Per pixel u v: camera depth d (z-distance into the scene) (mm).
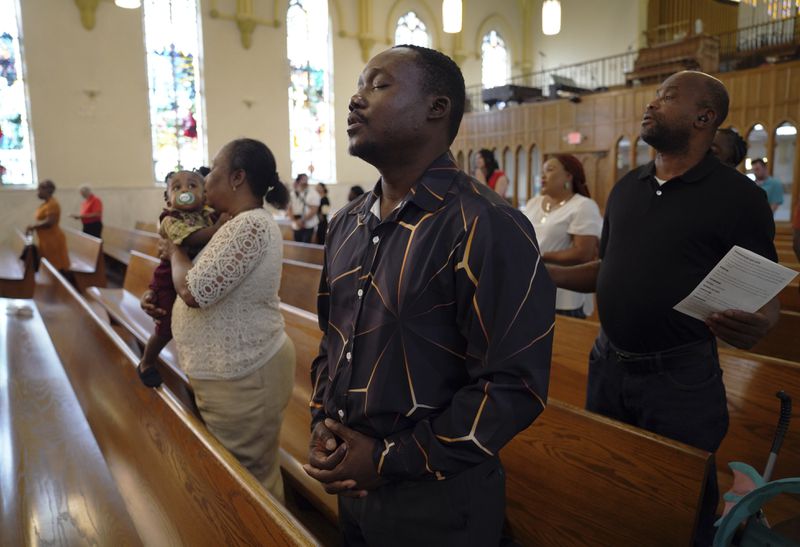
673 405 1690
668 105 1691
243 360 1842
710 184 1667
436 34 15758
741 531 1506
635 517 1466
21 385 2580
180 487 1553
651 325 1711
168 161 12367
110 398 2268
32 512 1589
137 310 4422
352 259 1229
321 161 14312
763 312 1599
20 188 10867
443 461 1039
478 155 4961
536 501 1675
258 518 1202
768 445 2041
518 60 17266
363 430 1163
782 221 9352
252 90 13125
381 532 1219
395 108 1108
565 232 3090
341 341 1228
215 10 12469
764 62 10688
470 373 1090
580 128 11406
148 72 12023
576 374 2604
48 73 10977
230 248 1711
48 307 4230
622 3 15430
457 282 1062
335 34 14211
